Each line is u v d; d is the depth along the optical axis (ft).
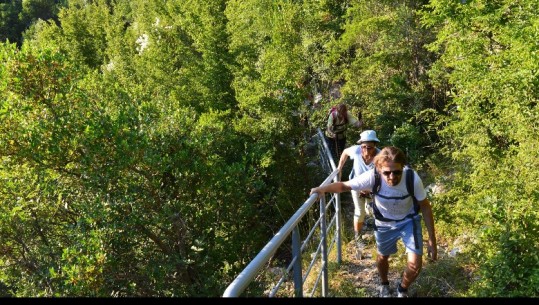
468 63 24.89
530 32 20.77
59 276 20.45
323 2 55.88
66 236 25.41
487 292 12.85
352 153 18.53
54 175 25.59
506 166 18.78
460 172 23.62
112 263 21.49
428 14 27.76
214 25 61.62
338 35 52.16
